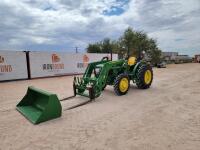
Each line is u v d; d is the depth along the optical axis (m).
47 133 3.62
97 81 5.97
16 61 13.26
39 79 13.77
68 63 16.58
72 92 7.69
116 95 6.68
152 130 3.58
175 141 3.12
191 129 3.56
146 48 32.38
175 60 46.91
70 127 3.88
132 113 4.64
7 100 6.59
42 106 4.75
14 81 12.73
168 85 8.62
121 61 7.03
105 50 36.78
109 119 4.27
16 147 3.12
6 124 4.16
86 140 3.28
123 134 3.46
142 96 6.44
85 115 4.59
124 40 33.31
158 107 5.06
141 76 7.36
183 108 4.88
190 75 13.12
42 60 14.73
